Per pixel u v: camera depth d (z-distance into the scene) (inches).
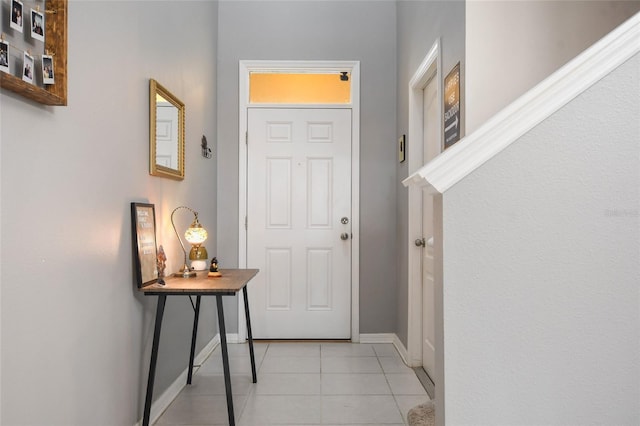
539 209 43.3
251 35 154.0
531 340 43.3
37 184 53.5
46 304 55.4
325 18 154.8
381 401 102.2
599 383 43.5
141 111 85.4
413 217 129.0
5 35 48.5
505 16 82.0
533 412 43.3
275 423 91.0
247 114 154.6
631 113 43.5
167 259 100.6
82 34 63.5
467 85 81.7
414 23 124.0
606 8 82.0
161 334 96.6
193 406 99.0
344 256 154.3
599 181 43.4
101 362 69.7
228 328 152.8
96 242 68.1
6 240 48.2
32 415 52.8
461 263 43.2
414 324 127.9
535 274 43.3
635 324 43.4
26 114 51.4
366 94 154.3
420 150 127.6
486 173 43.3
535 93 42.8
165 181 99.7
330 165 154.8
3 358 47.9
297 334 154.3
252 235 154.2
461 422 43.0
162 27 97.0
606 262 43.6
